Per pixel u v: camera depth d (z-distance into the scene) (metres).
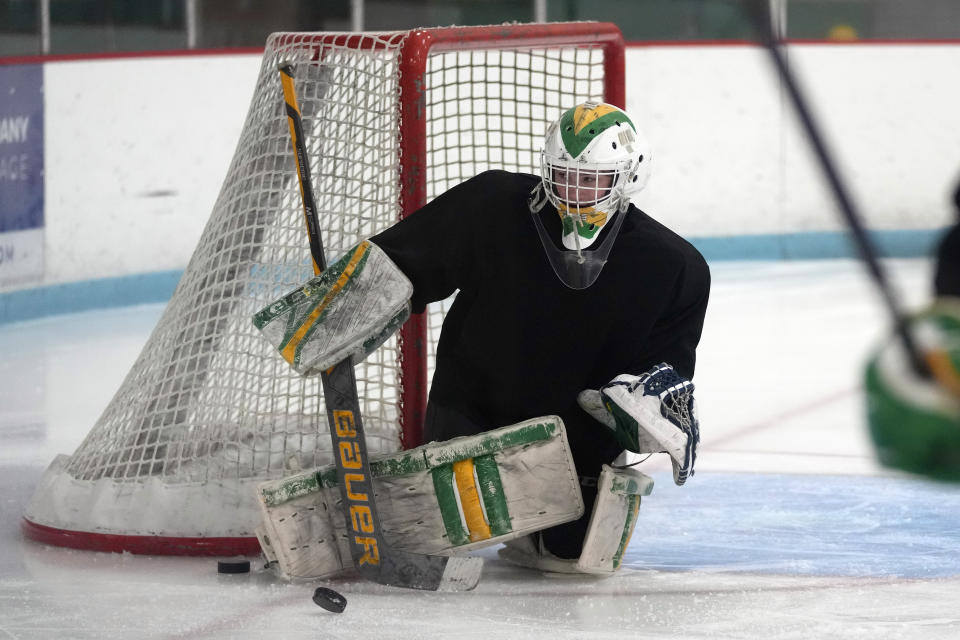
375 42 8.52
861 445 11.77
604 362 7.77
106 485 8.55
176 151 20.02
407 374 8.59
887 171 25.12
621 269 7.47
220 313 8.71
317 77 8.71
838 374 15.16
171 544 8.27
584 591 7.59
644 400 7.28
